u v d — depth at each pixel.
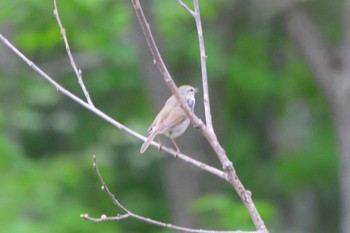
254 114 21.88
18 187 14.37
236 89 19.84
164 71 6.55
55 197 15.10
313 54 17.16
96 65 18.97
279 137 22.09
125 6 16.11
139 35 15.97
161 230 15.66
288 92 20.25
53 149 21.09
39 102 18.28
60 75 18.94
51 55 19.16
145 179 21.23
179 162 17.16
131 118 19.92
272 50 20.59
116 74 18.47
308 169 19.81
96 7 15.92
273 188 21.12
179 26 17.25
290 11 17.20
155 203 20.44
